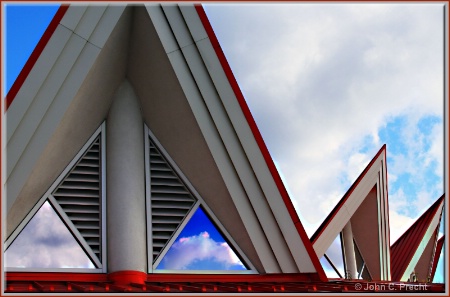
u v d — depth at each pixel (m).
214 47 13.25
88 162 14.12
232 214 13.87
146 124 14.70
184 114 13.59
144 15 13.09
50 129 12.30
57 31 12.41
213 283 13.05
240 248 14.22
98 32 12.57
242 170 13.53
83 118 13.36
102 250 13.65
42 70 12.27
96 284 12.22
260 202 13.64
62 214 13.56
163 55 13.24
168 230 14.11
